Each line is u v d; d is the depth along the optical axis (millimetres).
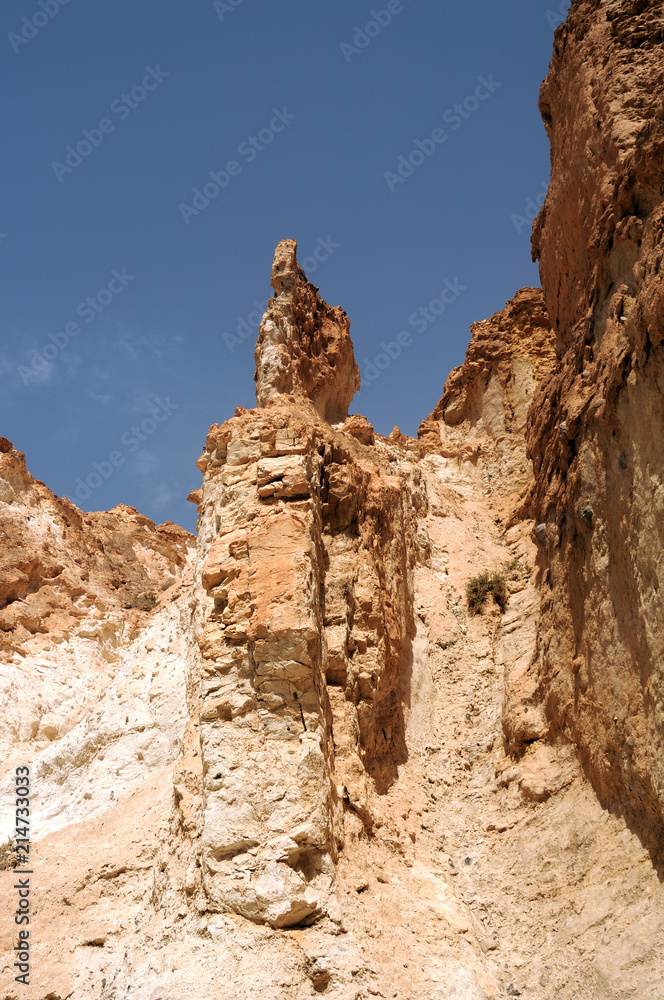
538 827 17297
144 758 21875
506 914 16312
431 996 14641
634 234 17797
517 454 28531
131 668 24766
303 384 26672
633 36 20812
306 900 15398
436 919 16078
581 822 16500
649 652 14758
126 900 17938
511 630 22250
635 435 15633
